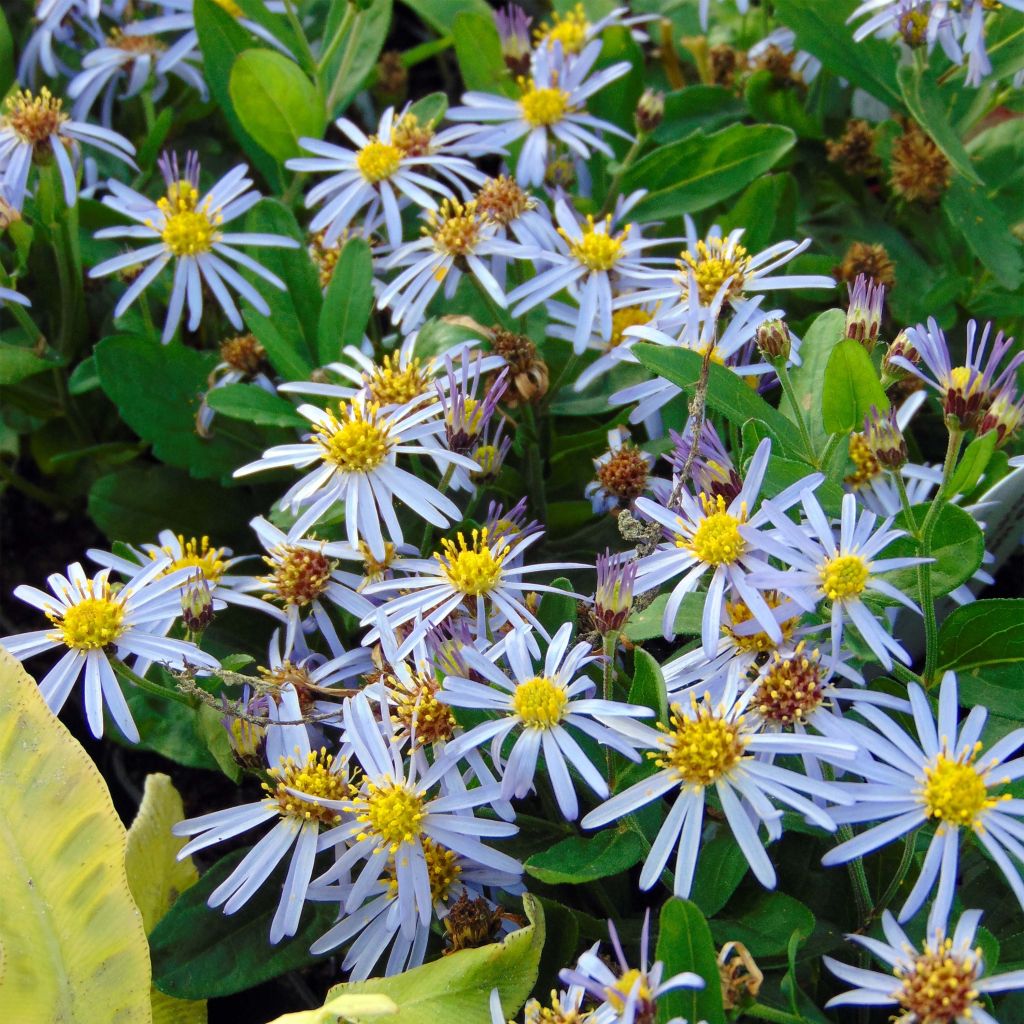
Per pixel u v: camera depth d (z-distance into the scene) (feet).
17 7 1.60
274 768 1.10
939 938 0.99
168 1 1.48
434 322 1.24
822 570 1.04
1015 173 1.40
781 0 1.36
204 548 1.22
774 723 1.04
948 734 1.02
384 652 1.10
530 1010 1.01
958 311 1.41
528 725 1.04
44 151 1.34
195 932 1.11
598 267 1.26
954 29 1.28
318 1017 0.99
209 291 1.38
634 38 1.52
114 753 1.37
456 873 1.09
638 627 1.09
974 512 1.19
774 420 1.11
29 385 1.42
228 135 1.59
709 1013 0.98
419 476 1.22
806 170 1.47
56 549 1.48
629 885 1.13
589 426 1.35
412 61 1.60
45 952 1.05
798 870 1.09
